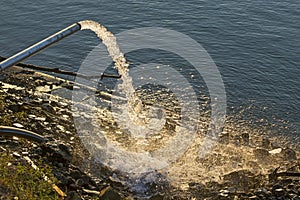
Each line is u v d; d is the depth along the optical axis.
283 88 28.33
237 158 18.55
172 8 38.91
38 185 11.97
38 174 12.49
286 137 22.52
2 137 14.57
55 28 36.28
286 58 31.81
